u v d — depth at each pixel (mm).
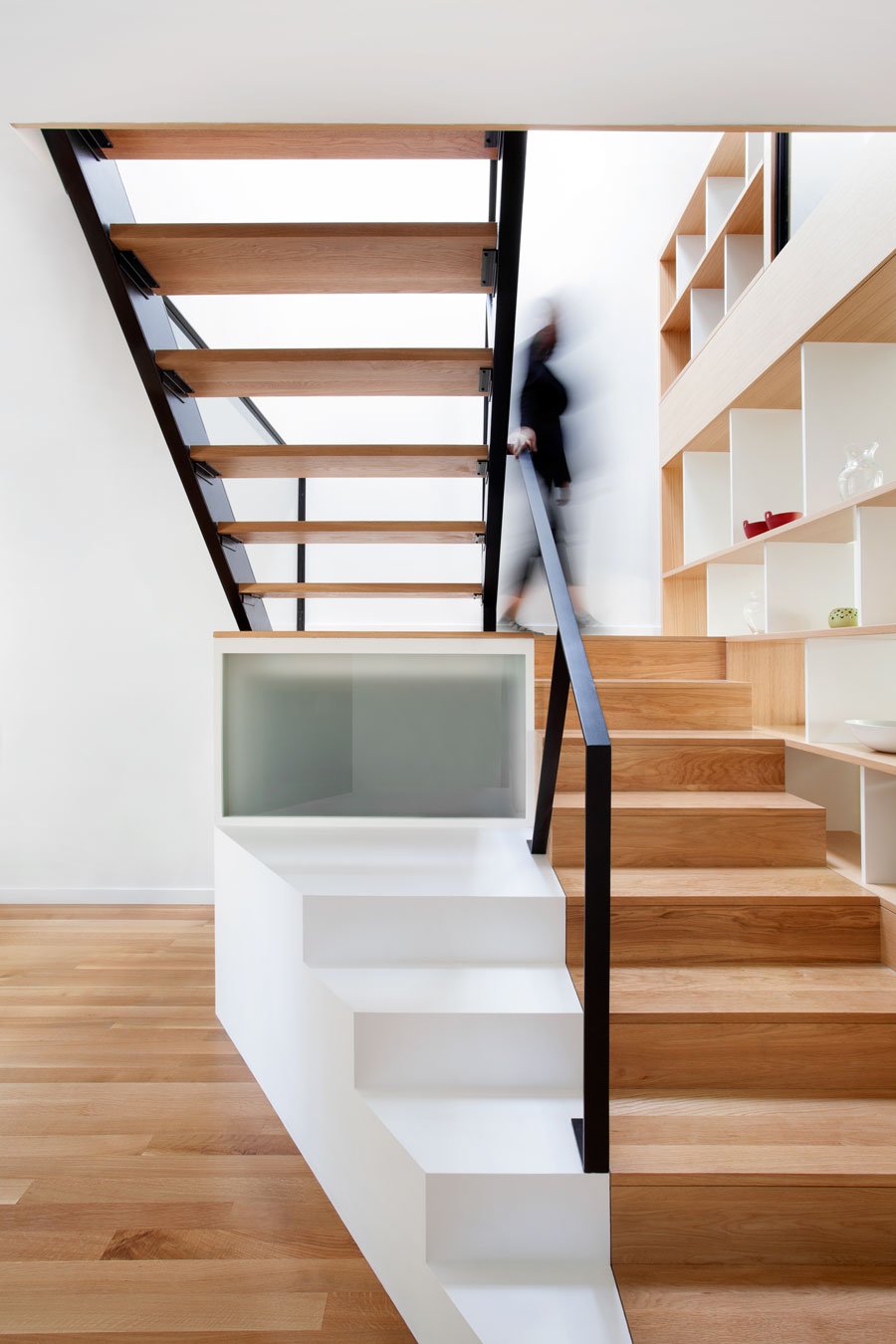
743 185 3797
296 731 2680
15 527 3715
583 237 4465
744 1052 1731
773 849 2299
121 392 3582
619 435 4453
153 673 3758
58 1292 1503
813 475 2521
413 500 4453
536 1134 1525
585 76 1286
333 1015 1766
